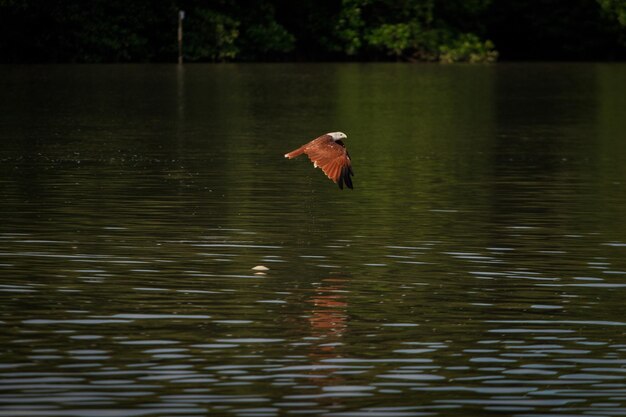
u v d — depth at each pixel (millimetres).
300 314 33719
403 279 38375
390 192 57656
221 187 58250
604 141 84500
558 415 25984
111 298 35312
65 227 46594
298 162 68688
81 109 108812
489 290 36906
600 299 35875
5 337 31062
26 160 68375
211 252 42188
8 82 148750
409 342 31031
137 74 171500
